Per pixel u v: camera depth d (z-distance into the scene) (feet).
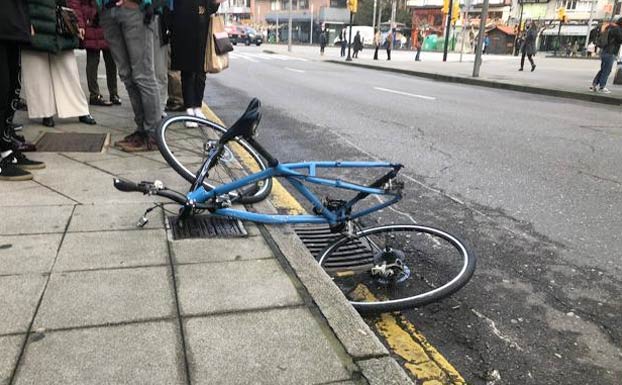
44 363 7.07
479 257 12.63
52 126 19.98
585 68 89.61
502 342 9.43
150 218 11.90
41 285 8.92
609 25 47.65
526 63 105.50
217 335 7.90
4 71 13.25
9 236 10.59
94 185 13.79
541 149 23.47
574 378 8.54
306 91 42.06
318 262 11.00
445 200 16.42
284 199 15.64
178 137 15.88
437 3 255.29
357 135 25.22
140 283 9.20
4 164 13.67
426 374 8.46
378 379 7.18
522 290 11.19
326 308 8.76
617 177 19.25
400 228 12.01
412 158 21.24
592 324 10.05
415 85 52.65
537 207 15.98
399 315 10.18
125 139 17.56
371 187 11.68
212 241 11.04
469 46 209.36
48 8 17.08
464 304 10.62
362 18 261.24
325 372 7.27
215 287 9.24
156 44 19.63
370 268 11.44
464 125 28.81
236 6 317.22
